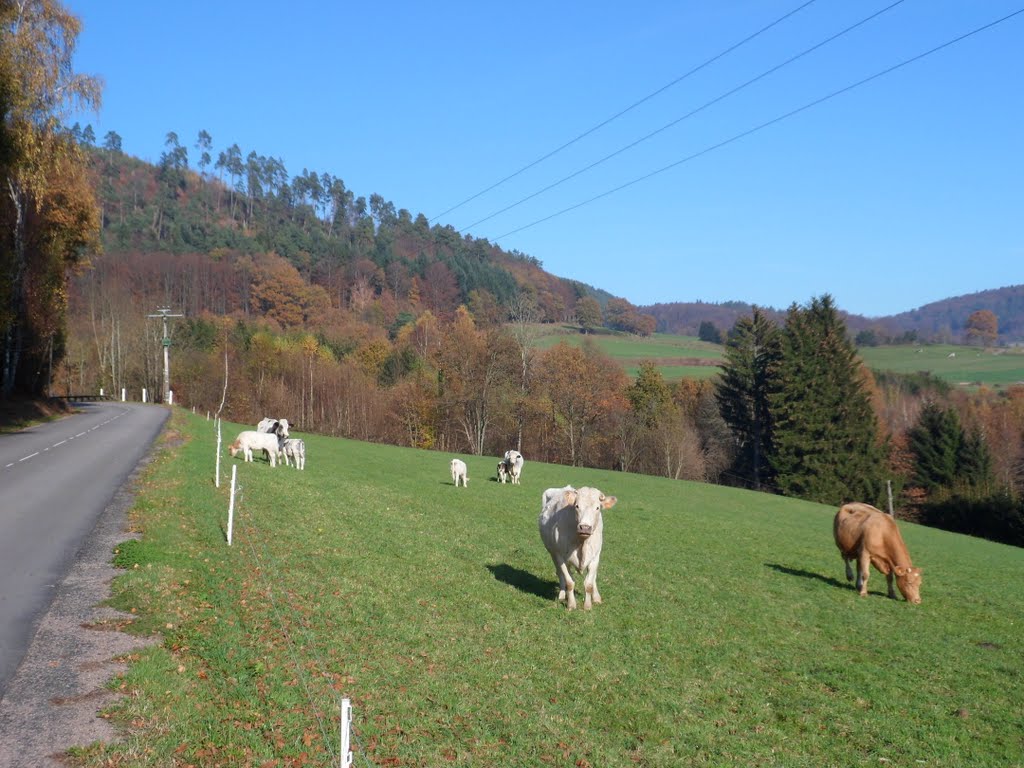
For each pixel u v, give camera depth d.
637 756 9.61
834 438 76.31
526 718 10.32
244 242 177.12
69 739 8.23
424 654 12.36
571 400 88.75
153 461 30.59
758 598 19.08
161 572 14.66
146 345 102.94
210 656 10.91
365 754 8.63
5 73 36.62
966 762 10.16
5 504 20.72
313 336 116.75
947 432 77.00
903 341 162.50
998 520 68.75
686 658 13.62
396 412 96.38
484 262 138.75
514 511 31.25
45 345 63.38
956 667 14.32
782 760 9.86
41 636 11.20
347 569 17.38
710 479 89.50
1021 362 137.00
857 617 17.92
